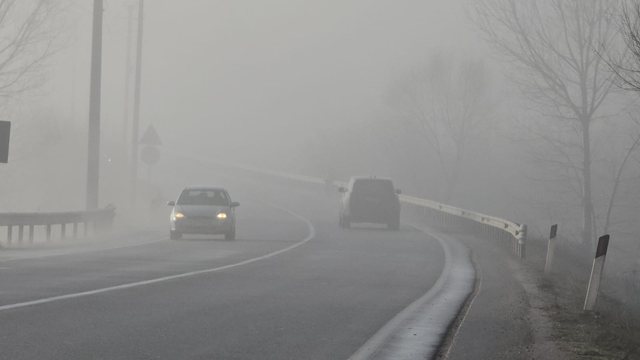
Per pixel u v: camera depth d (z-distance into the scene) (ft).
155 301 83.25
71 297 83.87
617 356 61.93
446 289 103.40
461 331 70.95
